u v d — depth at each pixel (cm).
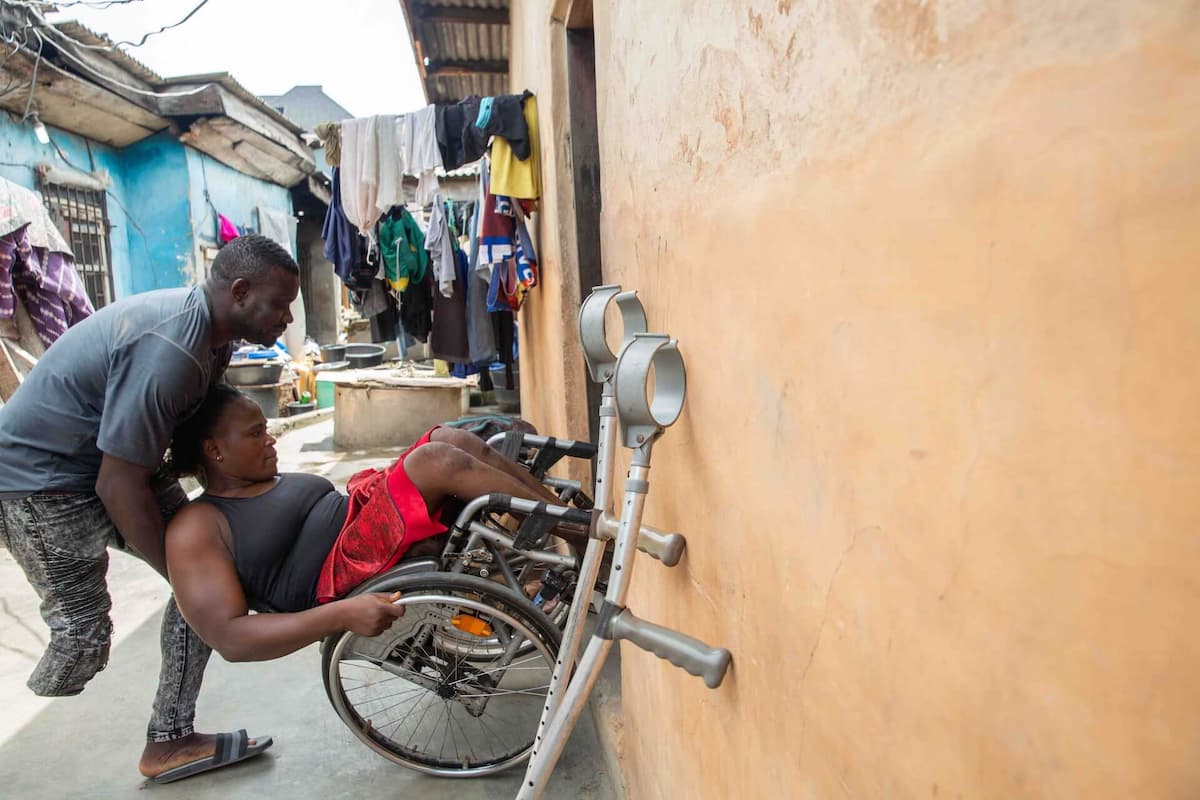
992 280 50
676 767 142
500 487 206
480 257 396
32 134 702
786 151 81
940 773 59
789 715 88
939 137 55
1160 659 39
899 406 62
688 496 124
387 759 227
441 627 206
